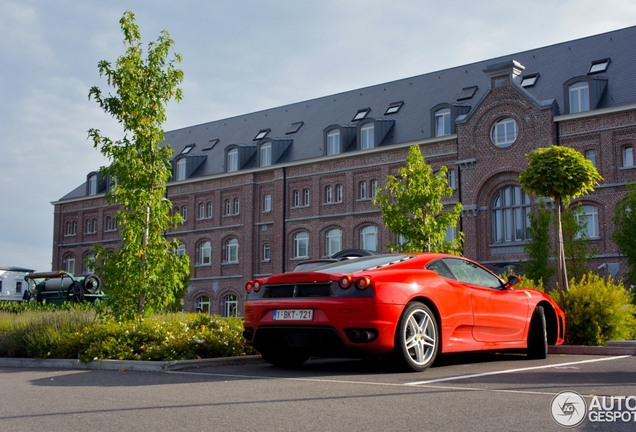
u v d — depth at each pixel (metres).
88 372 8.55
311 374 7.56
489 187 32.16
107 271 11.40
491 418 4.61
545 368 7.79
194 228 44.88
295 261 39.69
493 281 8.95
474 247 32.09
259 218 41.72
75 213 52.22
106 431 4.50
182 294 32.16
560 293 11.92
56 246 52.84
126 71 11.80
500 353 10.17
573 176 12.57
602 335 11.67
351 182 37.56
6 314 18.28
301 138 41.53
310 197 39.28
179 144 49.88
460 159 32.97
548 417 4.63
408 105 37.84
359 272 7.62
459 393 5.68
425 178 17.73
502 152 31.69
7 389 6.89
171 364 8.66
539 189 12.92
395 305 7.37
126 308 11.36
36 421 4.94
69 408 5.48
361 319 7.25
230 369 8.50
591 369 7.64
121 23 12.12
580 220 23.91
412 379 6.76
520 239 31.27
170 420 4.81
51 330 10.97
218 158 45.09
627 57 31.45
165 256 11.67
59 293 26.92
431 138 34.31
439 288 7.94
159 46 12.20
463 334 8.16
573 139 30.12
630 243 24.23
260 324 8.05
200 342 9.50
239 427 4.50
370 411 4.95
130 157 11.64
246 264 41.66
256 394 5.93
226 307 42.88
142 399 5.84
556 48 34.88
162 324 10.55
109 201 11.83
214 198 44.03
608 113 29.31
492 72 32.25
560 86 32.25
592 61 32.50
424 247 17.28
